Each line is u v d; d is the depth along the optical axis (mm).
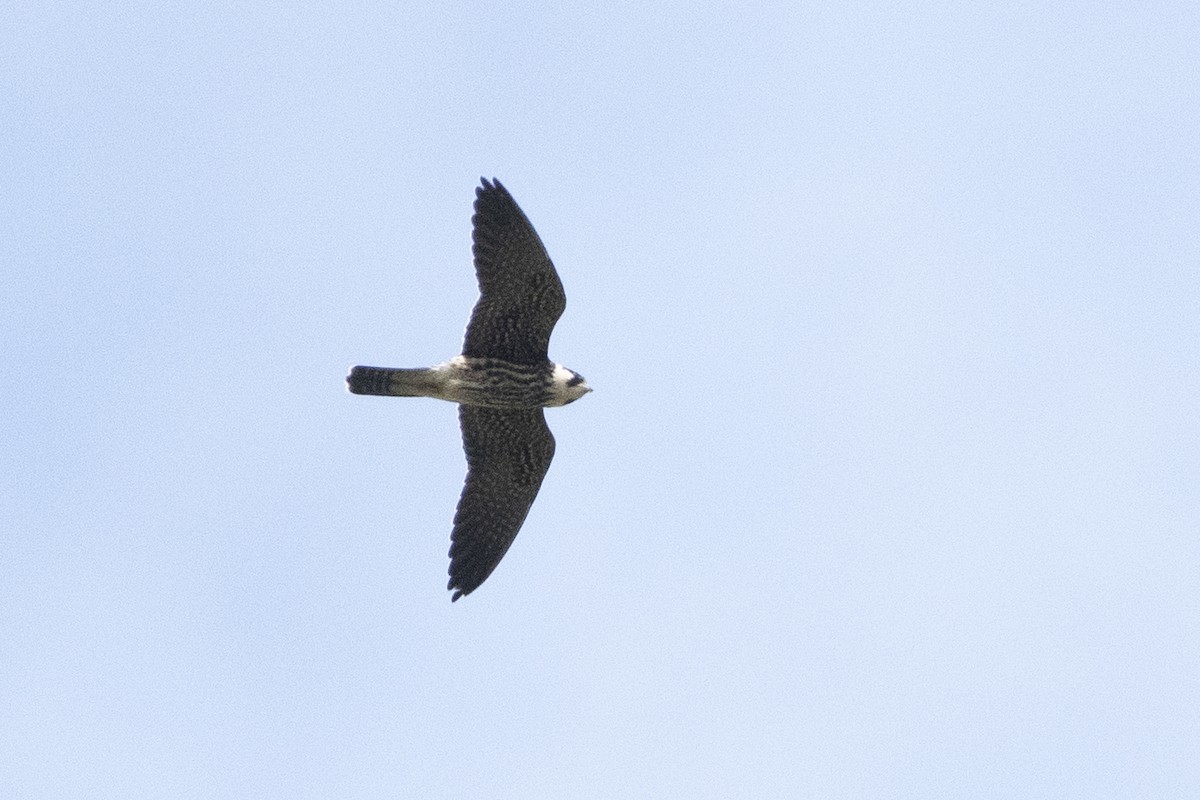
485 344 18688
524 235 18094
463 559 19922
